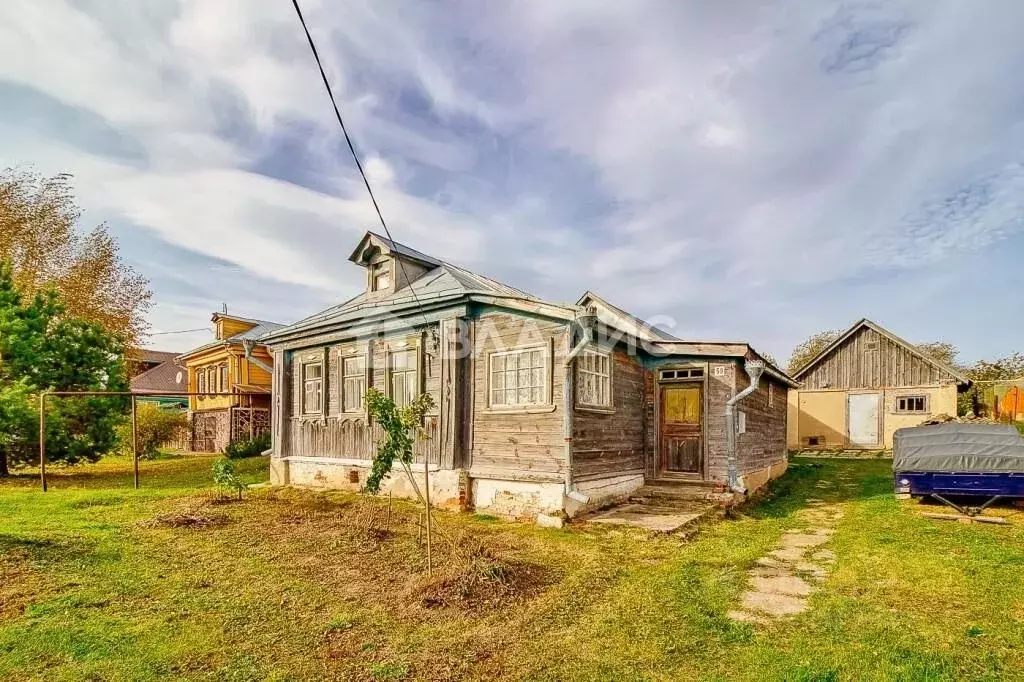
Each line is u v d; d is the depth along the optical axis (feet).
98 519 28.48
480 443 32.35
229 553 22.15
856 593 17.74
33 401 49.44
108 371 58.08
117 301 86.38
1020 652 13.30
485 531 26.68
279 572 19.79
